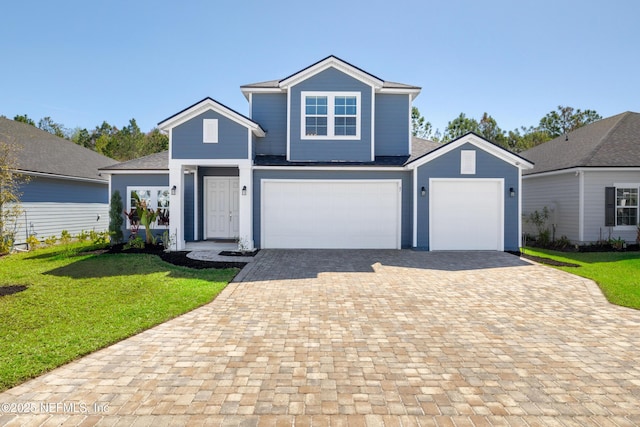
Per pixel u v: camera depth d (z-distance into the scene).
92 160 22.48
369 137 14.17
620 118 18.42
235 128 12.79
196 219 15.31
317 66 14.04
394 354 4.60
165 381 3.87
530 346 4.88
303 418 3.20
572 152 17.44
